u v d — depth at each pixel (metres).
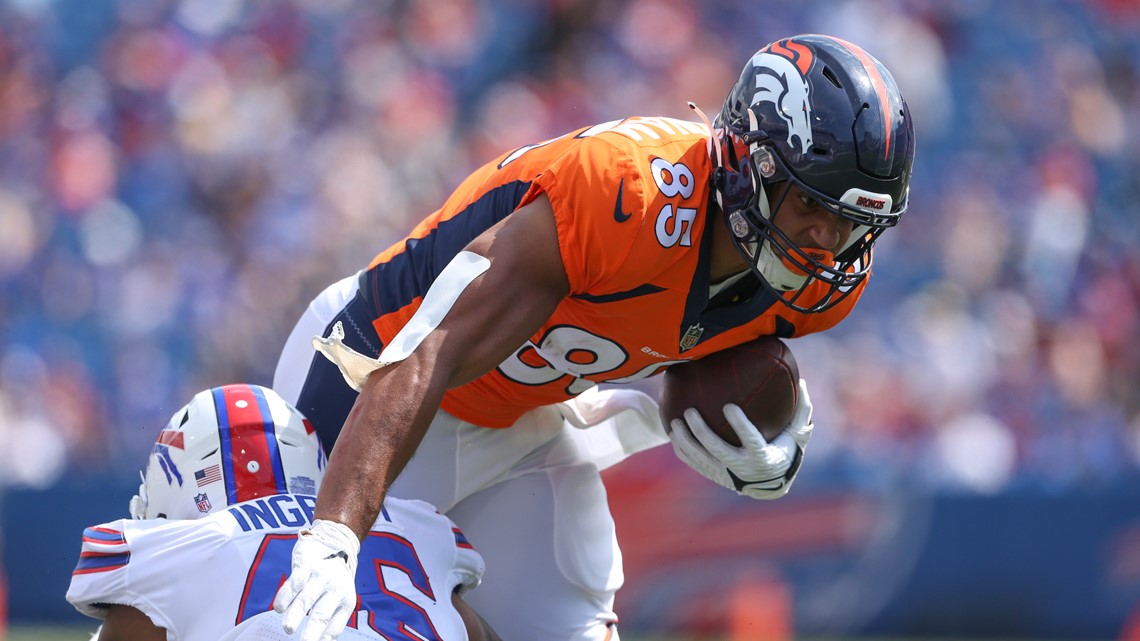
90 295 35.34
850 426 32.62
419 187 39.28
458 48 43.72
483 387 11.51
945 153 42.38
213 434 10.06
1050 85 44.56
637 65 43.69
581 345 10.59
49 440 31.64
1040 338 37.34
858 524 25.86
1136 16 46.78
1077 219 41.25
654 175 9.68
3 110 38.84
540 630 12.22
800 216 9.91
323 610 8.02
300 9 42.91
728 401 11.06
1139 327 40.00
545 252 9.51
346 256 36.38
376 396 8.87
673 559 25.34
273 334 34.88
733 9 45.00
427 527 9.95
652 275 9.77
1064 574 26.22
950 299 37.12
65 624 25.50
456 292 9.27
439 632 9.39
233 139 39.00
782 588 25.50
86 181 37.41
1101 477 34.16
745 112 9.92
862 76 9.84
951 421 33.66
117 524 9.53
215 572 9.20
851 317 35.88
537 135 42.12
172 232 37.06
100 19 41.50
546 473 12.36
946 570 26.06
